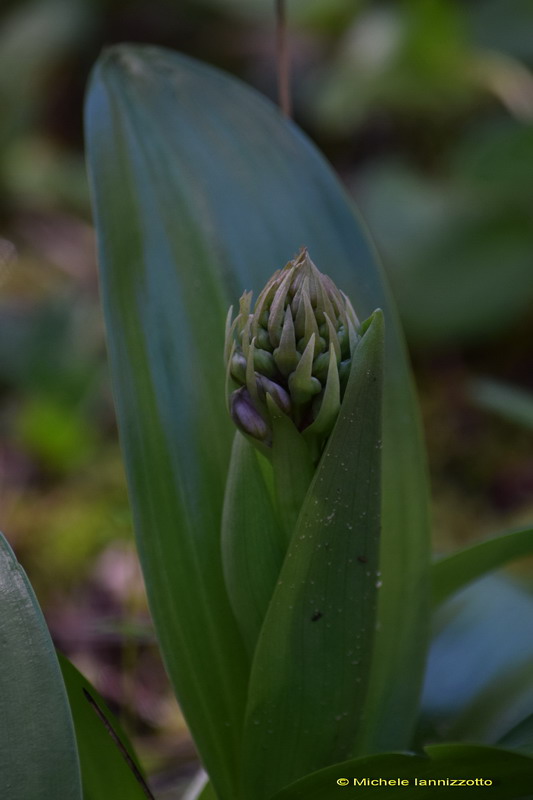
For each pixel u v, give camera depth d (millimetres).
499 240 1196
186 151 610
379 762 514
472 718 606
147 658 794
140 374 575
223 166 613
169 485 568
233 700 565
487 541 570
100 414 1169
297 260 504
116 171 598
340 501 511
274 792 558
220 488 573
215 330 591
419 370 1255
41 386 1051
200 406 580
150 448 568
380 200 1277
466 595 654
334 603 526
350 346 508
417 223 1235
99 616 804
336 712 544
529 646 626
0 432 1105
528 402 684
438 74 1466
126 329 579
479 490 1047
